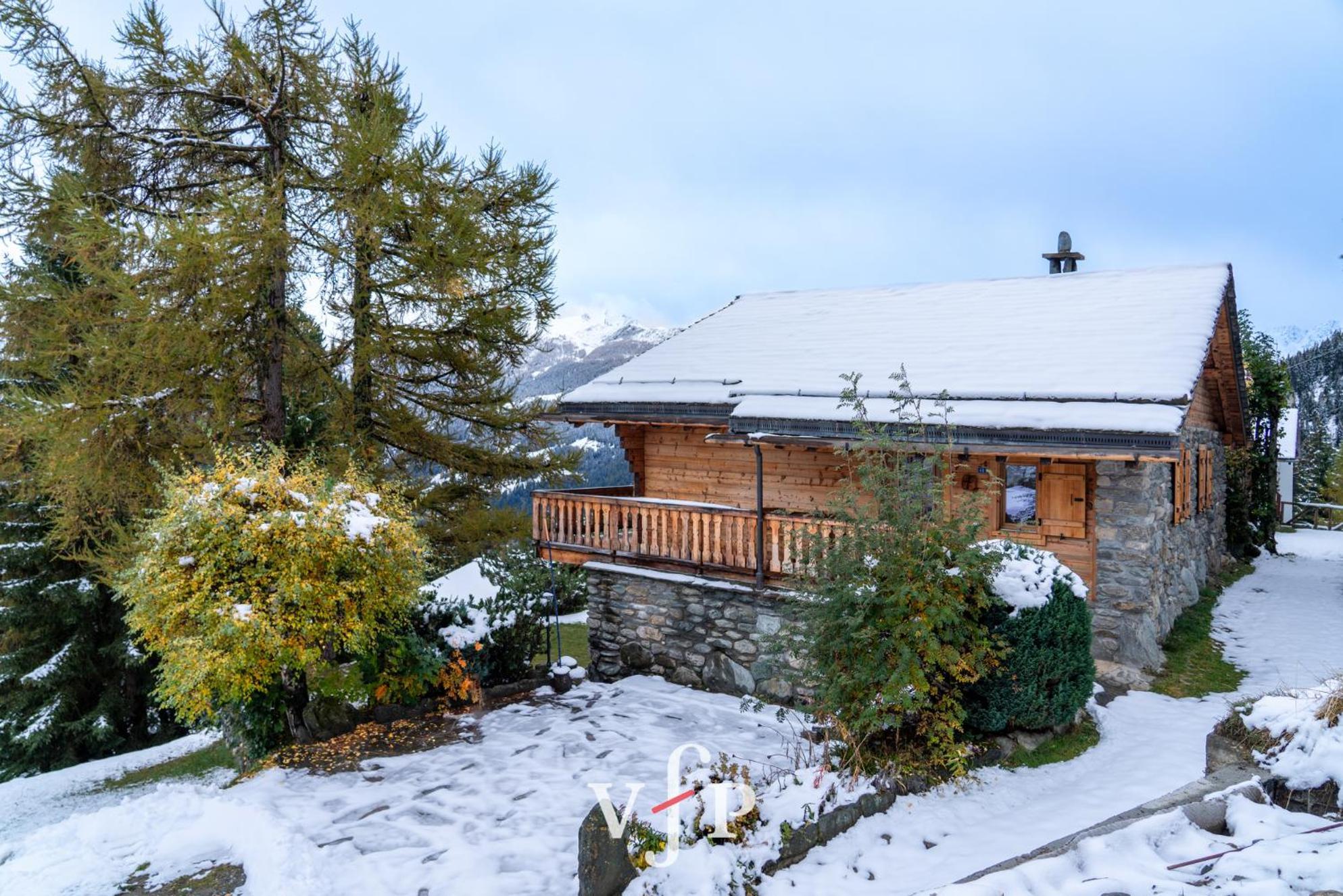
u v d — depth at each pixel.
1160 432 8.15
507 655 11.28
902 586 6.81
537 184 13.99
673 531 11.20
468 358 13.88
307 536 8.62
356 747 9.10
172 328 10.55
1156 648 10.27
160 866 6.69
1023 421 8.94
